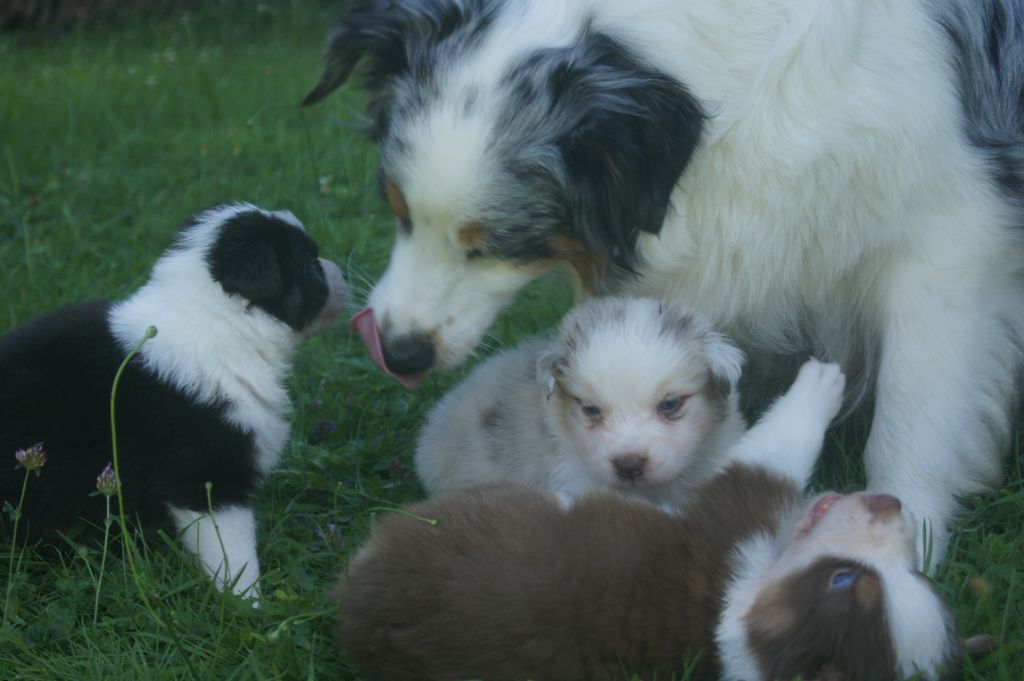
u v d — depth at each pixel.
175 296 4.23
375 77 4.43
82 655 3.70
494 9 4.11
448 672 3.27
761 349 4.67
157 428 4.09
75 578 4.05
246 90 11.38
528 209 4.05
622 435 4.10
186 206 8.00
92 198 8.19
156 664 3.66
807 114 4.05
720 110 4.09
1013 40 4.47
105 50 14.14
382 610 3.36
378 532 3.64
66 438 4.09
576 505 3.51
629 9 4.06
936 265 4.24
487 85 3.99
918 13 4.18
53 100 10.82
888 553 3.11
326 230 7.23
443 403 4.95
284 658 3.57
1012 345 4.46
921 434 4.30
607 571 3.27
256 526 4.53
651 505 3.64
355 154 8.82
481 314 4.28
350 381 5.64
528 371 4.64
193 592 3.99
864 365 4.62
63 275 6.77
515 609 3.22
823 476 4.73
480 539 3.38
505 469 4.53
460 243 4.13
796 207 4.16
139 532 4.10
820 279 4.37
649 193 4.07
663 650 3.21
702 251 4.32
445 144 3.99
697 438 4.22
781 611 3.08
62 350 4.16
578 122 3.98
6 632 3.73
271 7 16.42
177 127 10.26
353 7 4.53
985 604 3.57
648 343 4.12
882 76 4.05
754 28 4.05
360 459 5.00
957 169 4.19
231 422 4.16
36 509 4.12
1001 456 4.56
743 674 3.12
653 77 4.01
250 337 4.24
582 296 4.57
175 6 16.67
